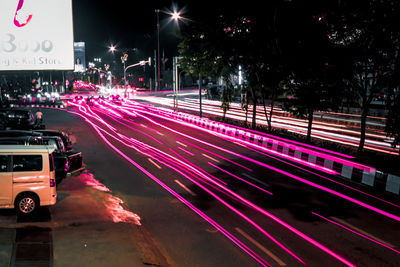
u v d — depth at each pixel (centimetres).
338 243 906
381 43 1716
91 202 1173
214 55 2634
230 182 1489
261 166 1800
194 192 1341
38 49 1438
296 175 1625
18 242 827
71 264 732
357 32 1875
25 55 1433
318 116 4141
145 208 1152
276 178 1564
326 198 1287
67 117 4331
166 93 9500
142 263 754
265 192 1351
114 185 1412
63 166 1338
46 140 1447
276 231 977
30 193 1020
